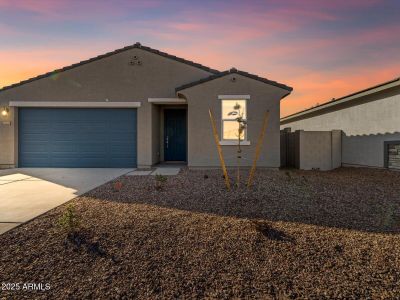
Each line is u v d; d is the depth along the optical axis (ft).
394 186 22.90
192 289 8.14
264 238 11.53
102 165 37.99
